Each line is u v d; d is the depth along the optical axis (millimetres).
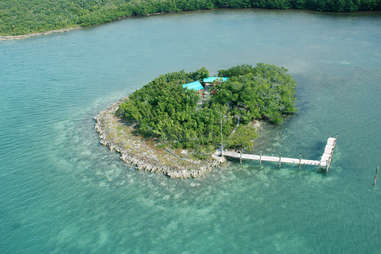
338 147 93938
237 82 108125
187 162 92062
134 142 103562
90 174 92250
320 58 156125
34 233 74812
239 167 90625
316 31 193125
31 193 86562
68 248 70750
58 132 114625
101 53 192750
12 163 99000
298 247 67188
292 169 88312
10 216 79688
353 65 145625
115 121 117125
